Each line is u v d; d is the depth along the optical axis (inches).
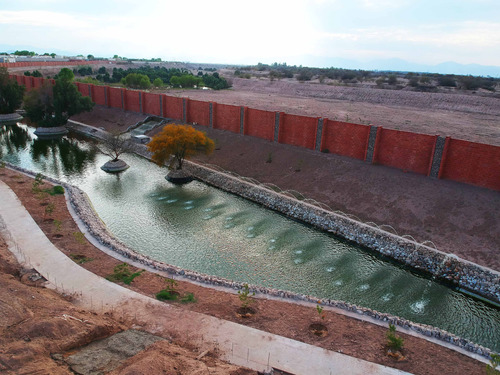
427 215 1057.5
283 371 496.7
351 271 890.1
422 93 3152.1
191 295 667.4
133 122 2322.8
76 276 709.9
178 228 1073.5
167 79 4985.2
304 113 2445.9
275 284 824.3
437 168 1169.4
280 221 1144.2
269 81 4616.1
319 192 1280.8
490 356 548.7
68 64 5679.1
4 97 2628.0
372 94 3390.7
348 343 559.8
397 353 542.6
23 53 7662.4
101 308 615.2
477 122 2274.9
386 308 763.4
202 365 462.9
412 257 917.2
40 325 492.1
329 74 5349.4
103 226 1024.2
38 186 1204.5
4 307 525.0
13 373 402.9
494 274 812.0
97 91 2691.9
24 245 818.8
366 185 1238.3
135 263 779.4
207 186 1443.2
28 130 2432.3
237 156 1642.5
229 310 629.3
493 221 971.9
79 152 1937.7
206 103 1953.7
